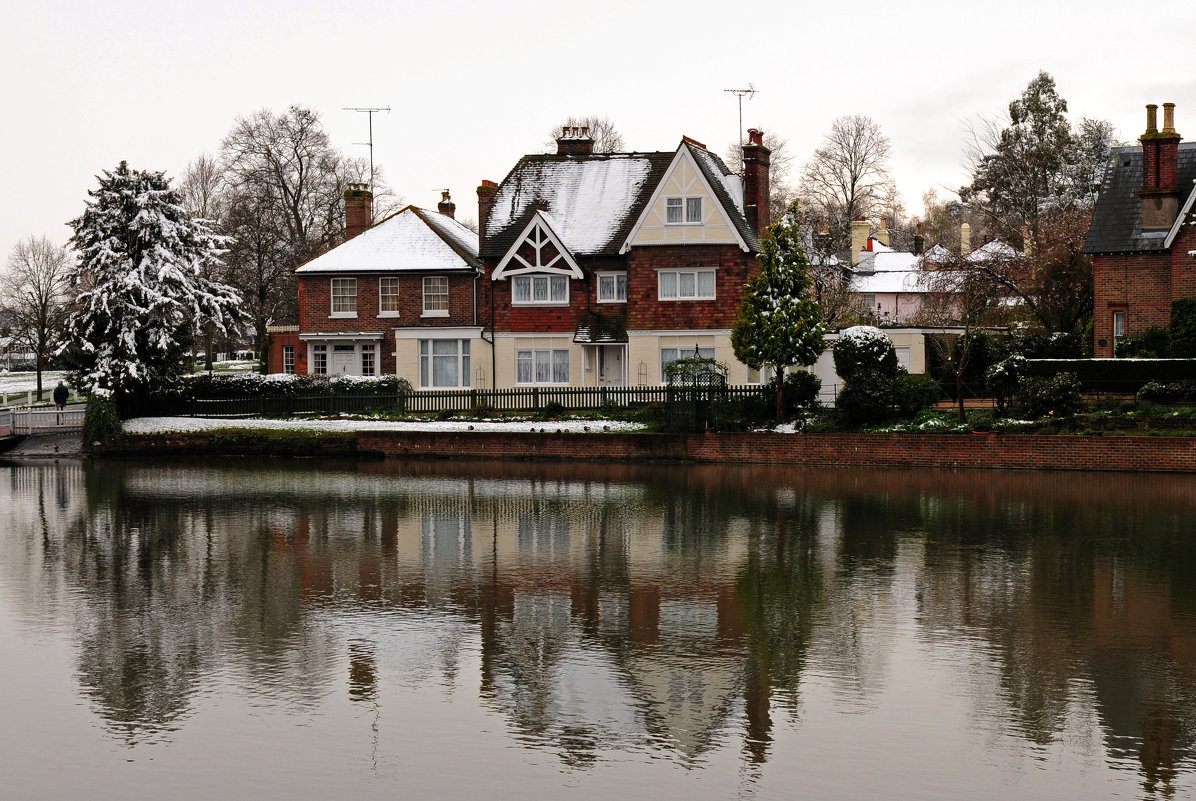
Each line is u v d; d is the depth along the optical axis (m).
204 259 52.69
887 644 18.72
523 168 57.31
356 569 24.78
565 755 14.62
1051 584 22.38
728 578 23.36
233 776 14.16
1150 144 46.16
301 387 51.25
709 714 15.86
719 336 51.06
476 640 19.38
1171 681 16.83
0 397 74.56
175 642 19.44
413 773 14.16
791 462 40.94
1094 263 47.38
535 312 54.09
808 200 91.81
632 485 36.94
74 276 51.19
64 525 30.75
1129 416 37.72
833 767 14.12
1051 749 14.54
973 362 49.28
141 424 49.94
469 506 33.19
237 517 31.77
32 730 15.62
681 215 51.22
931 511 30.56
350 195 62.34
